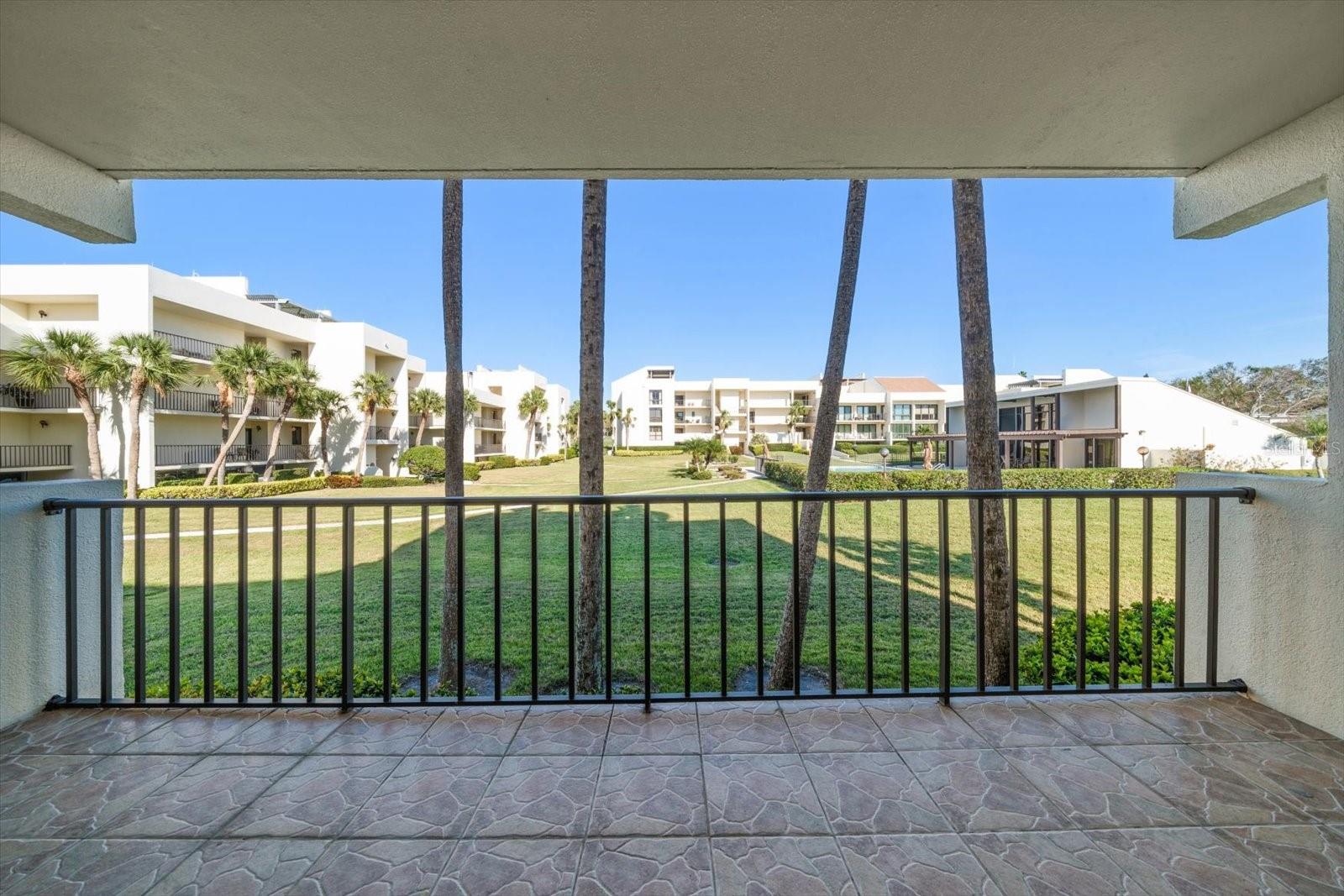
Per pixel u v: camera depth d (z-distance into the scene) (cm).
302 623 551
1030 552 820
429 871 127
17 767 166
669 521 1157
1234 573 212
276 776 162
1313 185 178
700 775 162
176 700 199
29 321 1477
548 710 199
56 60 141
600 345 373
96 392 1438
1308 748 172
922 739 179
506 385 3809
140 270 1462
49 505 196
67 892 121
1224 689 205
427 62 145
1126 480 1716
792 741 179
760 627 201
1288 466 1930
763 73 152
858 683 404
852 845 134
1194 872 125
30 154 181
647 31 135
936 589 634
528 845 135
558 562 796
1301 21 131
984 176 218
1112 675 201
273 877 125
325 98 162
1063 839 136
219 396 1739
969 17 130
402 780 160
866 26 133
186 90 156
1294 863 127
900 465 3070
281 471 2023
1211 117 176
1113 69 151
